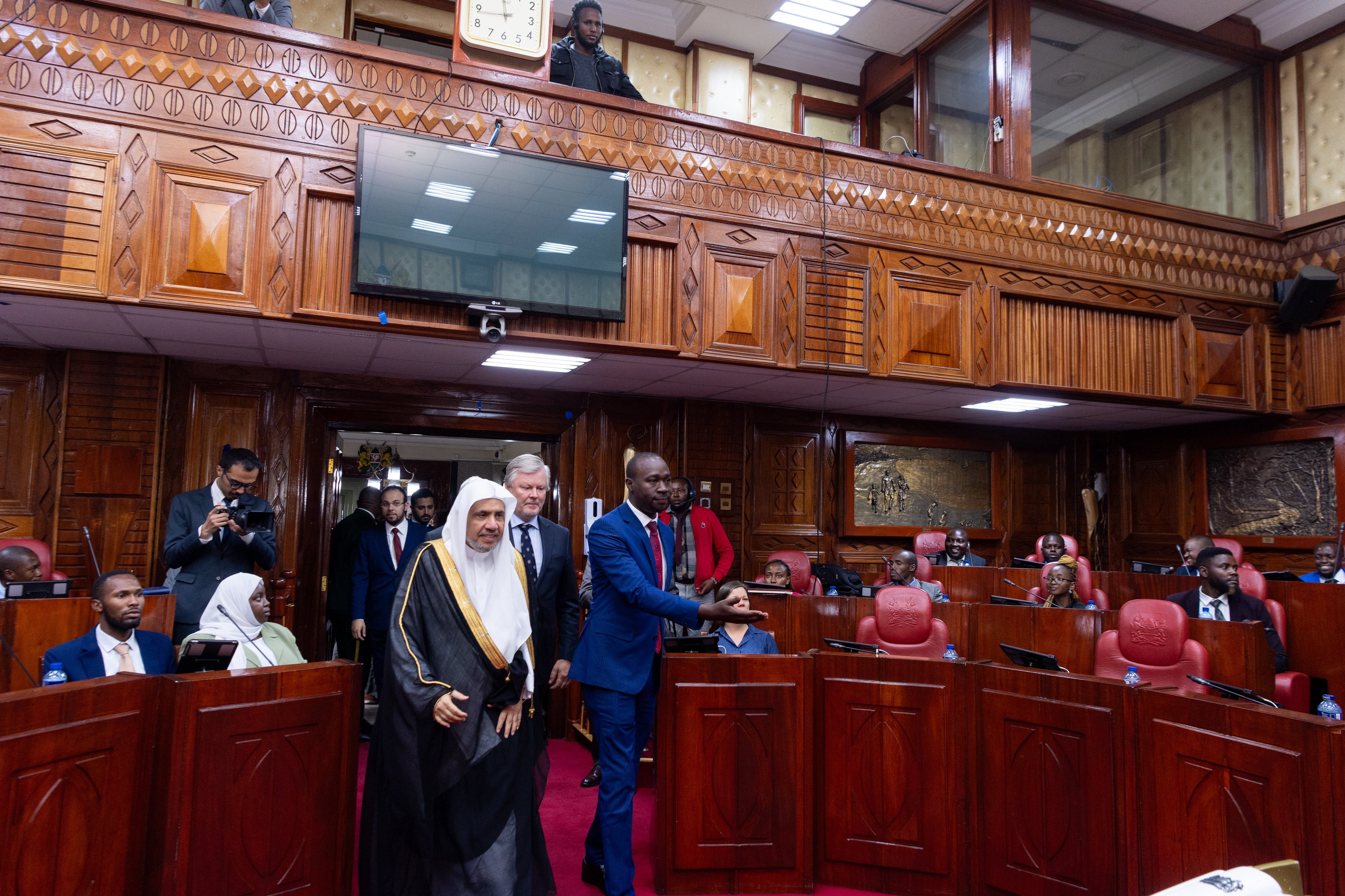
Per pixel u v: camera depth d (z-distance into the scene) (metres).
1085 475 9.33
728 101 9.23
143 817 2.60
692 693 3.56
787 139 6.10
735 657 3.62
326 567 6.33
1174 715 3.02
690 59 9.19
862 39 8.77
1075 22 7.88
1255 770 2.74
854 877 3.64
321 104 4.86
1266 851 2.70
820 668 3.76
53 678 3.05
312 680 2.91
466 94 5.23
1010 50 7.41
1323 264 7.90
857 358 6.20
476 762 2.74
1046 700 3.36
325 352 5.58
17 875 2.20
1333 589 5.82
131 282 4.38
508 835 2.79
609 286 5.38
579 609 4.08
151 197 4.45
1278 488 8.14
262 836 2.74
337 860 2.95
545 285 5.22
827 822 3.69
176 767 2.58
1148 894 3.05
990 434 8.93
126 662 3.30
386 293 4.82
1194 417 8.28
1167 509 8.99
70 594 5.26
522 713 2.90
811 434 7.96
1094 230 7.23
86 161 4.35
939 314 6.50
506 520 2.82
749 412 7.66
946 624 5.42
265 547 4.32
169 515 4.91
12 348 5.36
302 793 2.86
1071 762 3.26
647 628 3.48
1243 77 8.80
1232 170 8.66
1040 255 6.97
